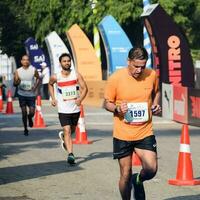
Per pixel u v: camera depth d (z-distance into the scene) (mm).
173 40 35750
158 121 30797
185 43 35812
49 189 13117
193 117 28062
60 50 50750
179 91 29797
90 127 27781
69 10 59594
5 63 92188
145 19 36281
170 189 13062
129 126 10188
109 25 45656
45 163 16828
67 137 16688
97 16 56312
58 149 19812
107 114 35062
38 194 12594
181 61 35906
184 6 56562
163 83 32531
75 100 16844
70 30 49781
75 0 58750
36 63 55281
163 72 35719
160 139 22938
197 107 27484
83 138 21500
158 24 35562
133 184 10281
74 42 49750
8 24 65812
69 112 16750
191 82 35969
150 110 10289
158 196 12305
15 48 66188
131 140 10180
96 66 50062
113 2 56219
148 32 36625
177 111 30234
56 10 60406
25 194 12594
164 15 35688
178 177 13711
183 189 13062
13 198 12188
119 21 55938
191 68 36000
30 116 25141
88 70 49844
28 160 17391
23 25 65438
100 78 50094
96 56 50000
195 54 58312
